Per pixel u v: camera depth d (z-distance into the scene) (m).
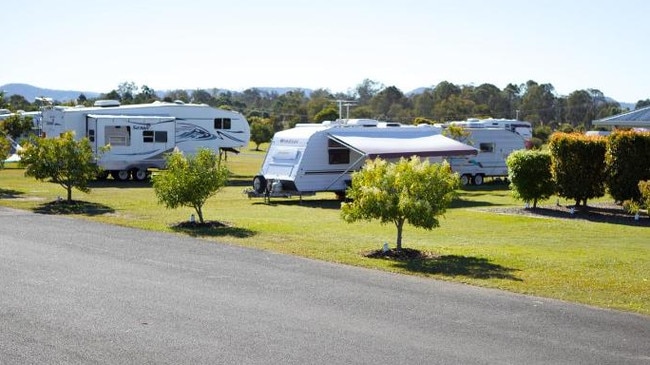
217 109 37.75
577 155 23.77
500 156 37.28
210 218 20.25
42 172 22.75
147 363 7.35
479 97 124.06
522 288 11.20
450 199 14.47
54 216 19.70
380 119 98.94
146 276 11.66
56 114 34.66
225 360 7.47
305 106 113.38
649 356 7.82
